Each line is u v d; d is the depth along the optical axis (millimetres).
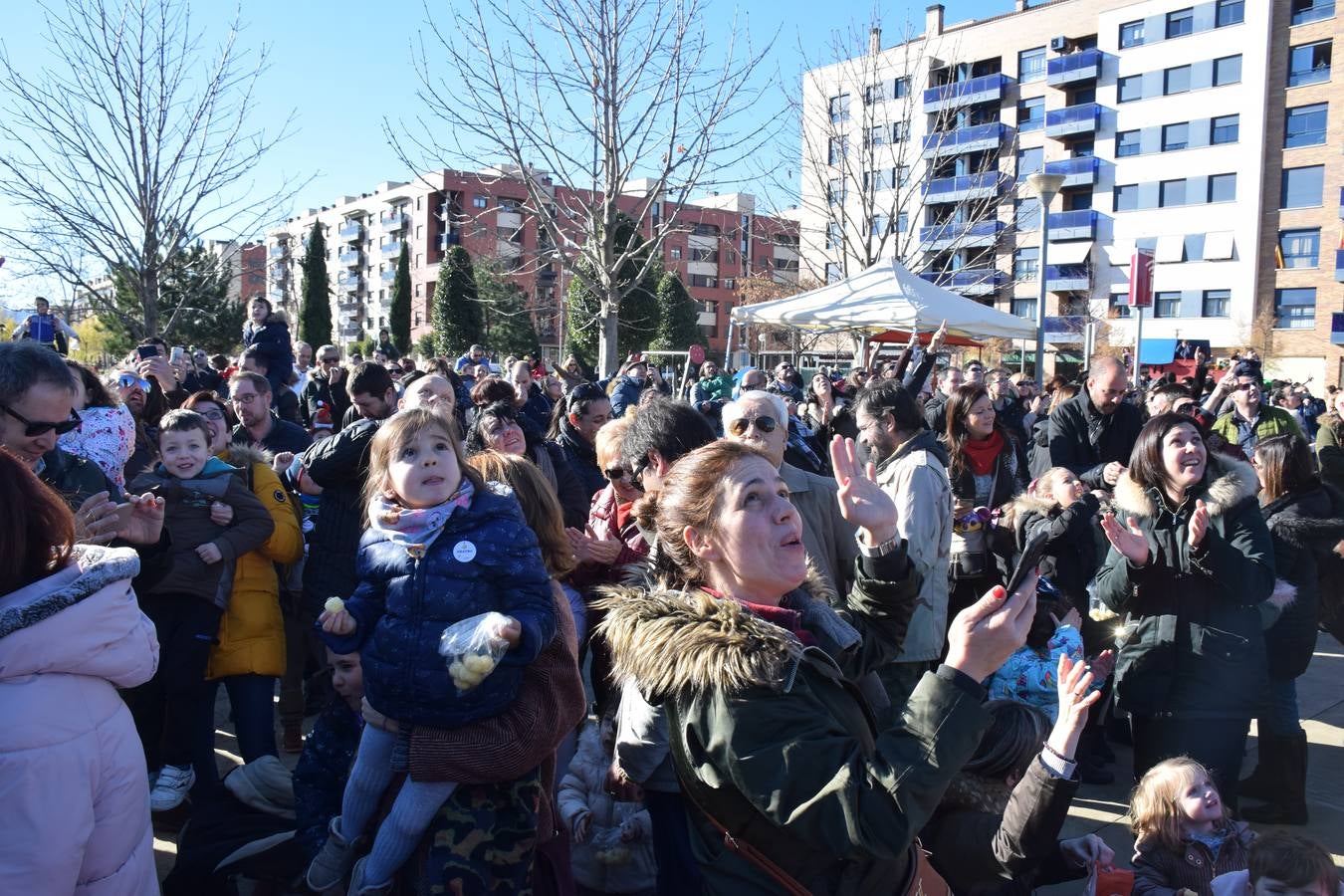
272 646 3850
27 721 1699
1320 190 39938
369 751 2303
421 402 4414
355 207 73125
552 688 2285
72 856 1736
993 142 39250
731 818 1684
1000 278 33688
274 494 3992
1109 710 4965
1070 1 45188
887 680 3461
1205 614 3549
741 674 1601
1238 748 3570
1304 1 39844
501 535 2250
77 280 15180
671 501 1921
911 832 1463
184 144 14750
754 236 24141
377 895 2188
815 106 19703
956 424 4992
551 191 12961
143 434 4938
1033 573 1558
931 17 40812
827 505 3391
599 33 11289
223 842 2902
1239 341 40062
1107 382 5789
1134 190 44219
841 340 34344
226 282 22344
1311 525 4055
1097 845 2779
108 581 1823
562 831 2613
